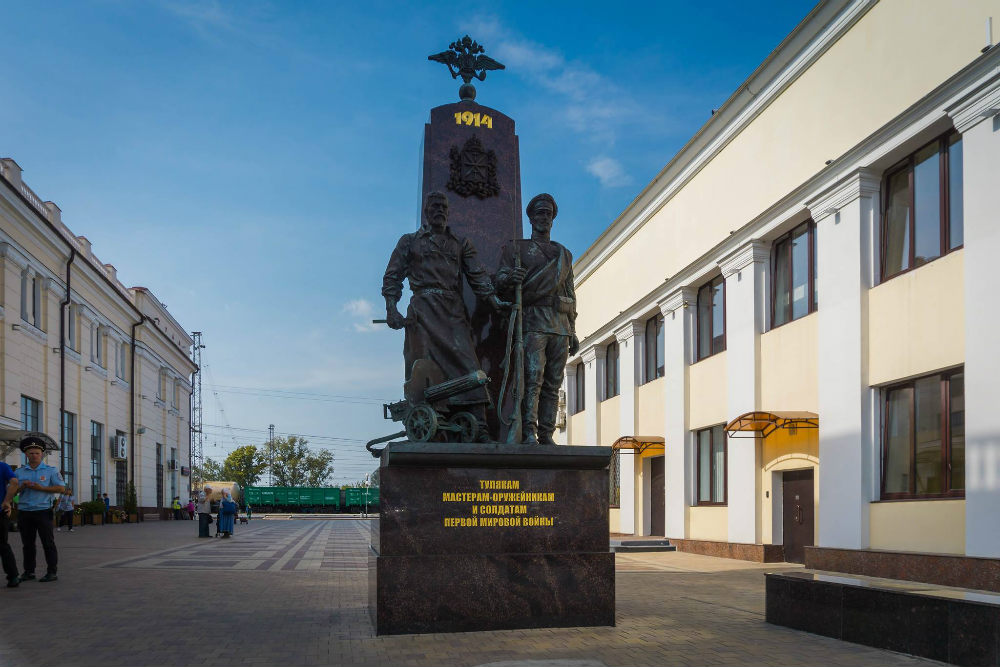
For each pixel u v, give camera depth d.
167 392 51.84
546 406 8.26
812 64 15.91
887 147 13.43
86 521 34.00
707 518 20.30
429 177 8.93
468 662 5.67
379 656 5.84
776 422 16.11
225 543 21.28
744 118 18.39
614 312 27.72
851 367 14.15
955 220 12.36
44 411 30.48
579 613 7.12
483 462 7.08
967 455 11.38
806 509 16.19
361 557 15.97
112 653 5.92
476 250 8.57
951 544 11.88
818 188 15.32
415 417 7.55
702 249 20.73
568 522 7.23
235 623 7.26
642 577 12.97
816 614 6.98
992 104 11.10
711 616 8.09
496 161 9.13
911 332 13.01
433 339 8.09
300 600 8.91
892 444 13.56
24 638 6.49
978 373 11.25
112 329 39.75
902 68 13.29
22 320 28.73
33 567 10.61
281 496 65.12
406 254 8.37
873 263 14.07
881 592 6.34
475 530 7.01
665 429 22.81
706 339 21.19
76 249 33.03
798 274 16.81
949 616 5.79
